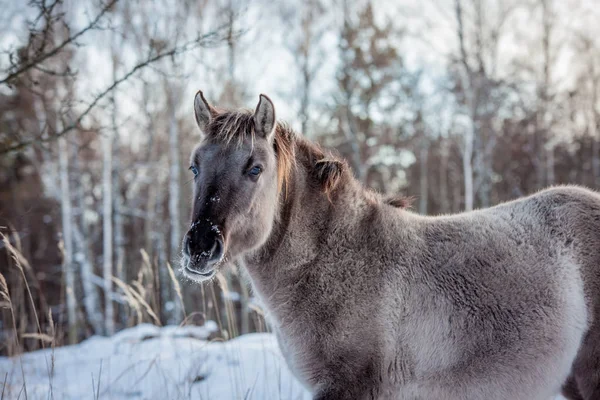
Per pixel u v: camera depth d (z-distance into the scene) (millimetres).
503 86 17750
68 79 11617
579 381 3086
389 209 3336
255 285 3256
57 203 17094
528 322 2945
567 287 3018
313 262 3092
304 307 3043
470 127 15797
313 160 3293
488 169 18109
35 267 17172
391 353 2955
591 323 3010
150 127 16484
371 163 21219
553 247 3113
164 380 4957
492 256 3082
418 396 2992
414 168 27953
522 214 3287
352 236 3133
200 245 2646
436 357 2955
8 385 4559
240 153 2885
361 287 3008
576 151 24000
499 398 2949
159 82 15875
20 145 4695
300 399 4320
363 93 19453
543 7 18109
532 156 21984
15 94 11719
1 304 4168
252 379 4938
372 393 2932
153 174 18250
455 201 26734
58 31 11711
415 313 2988
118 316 16328
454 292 3006
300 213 3146
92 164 19719
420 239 3176
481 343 2938
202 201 2783
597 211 3201
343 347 2941
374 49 18906
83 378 5465
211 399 4570
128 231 21922
